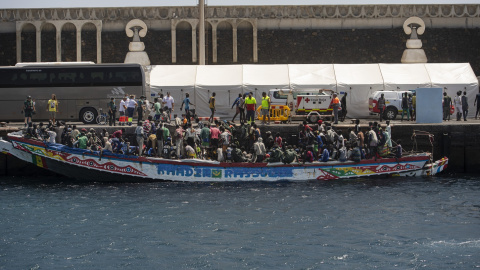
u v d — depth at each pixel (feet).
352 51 176.35
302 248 71.87
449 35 176.24
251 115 119.03
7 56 175.73
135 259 68.54
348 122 127.24
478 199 93.25
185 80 137.90
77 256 69.36
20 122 132.57
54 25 174.91
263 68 142.00
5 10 174.60
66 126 108.68
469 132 116.88
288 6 175.83
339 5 175.83
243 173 103.86
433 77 140.56
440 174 114.73
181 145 106.11
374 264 66.90
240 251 71.00
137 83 126.72
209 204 90.22
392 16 175.83
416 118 122.83
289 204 90.07
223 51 177.78
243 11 176.14
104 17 175.52
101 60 175.73
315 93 128.06
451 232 77.25
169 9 176.55
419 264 66.74
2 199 93.86
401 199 93.09
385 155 107.55
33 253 70.13
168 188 100.12
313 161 105.91
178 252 70.69
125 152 106.11
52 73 125.70
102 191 98.89
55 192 98.58
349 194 95.91
